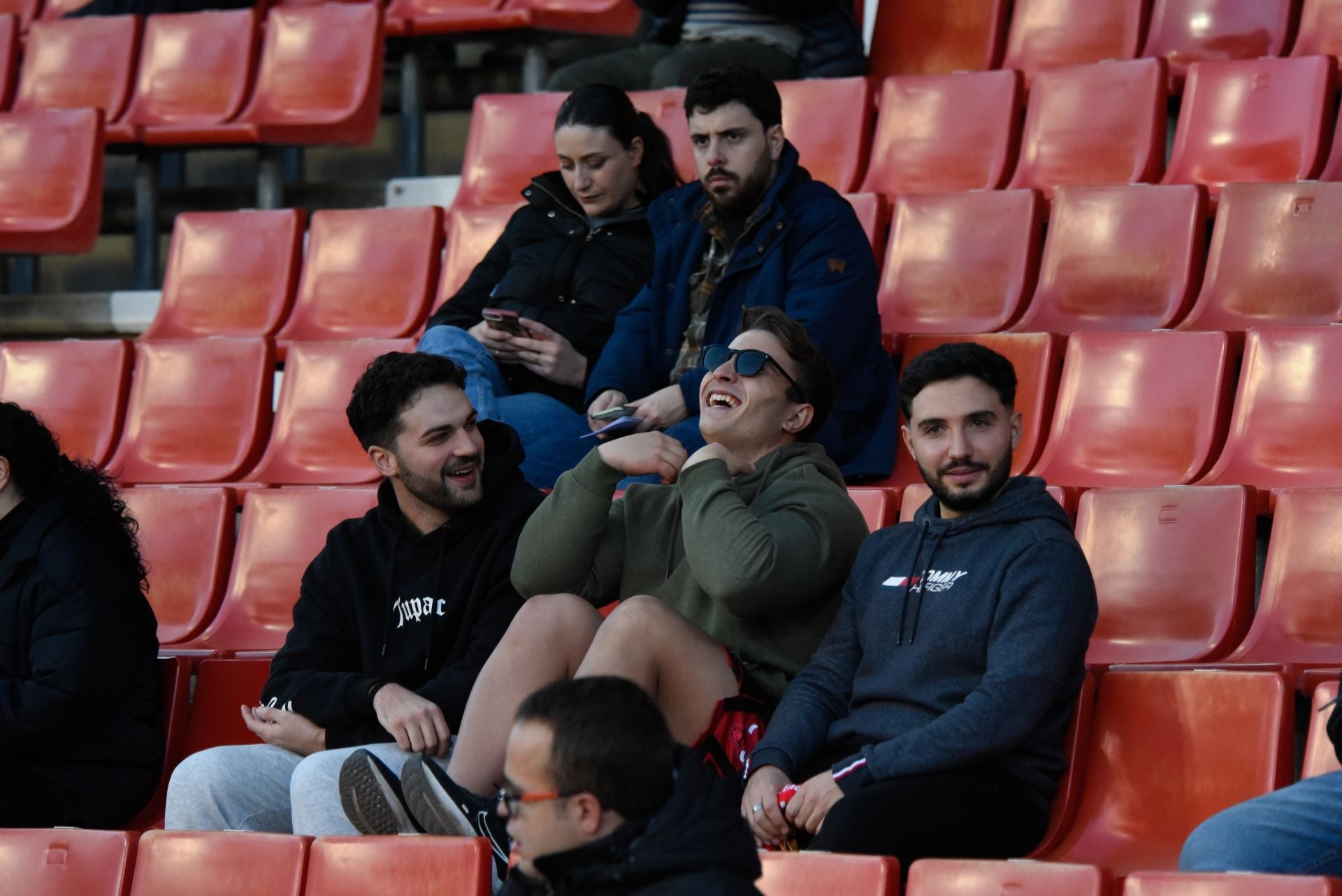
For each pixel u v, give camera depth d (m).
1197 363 16.22
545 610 11.79
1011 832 10.87
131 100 25.83
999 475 11.66
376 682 12.59
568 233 18.27
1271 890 8.77
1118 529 14.12
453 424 13.13
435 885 10.35
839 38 23.20
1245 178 19.98
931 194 19.50
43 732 13.03
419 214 21.47
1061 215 18.81
